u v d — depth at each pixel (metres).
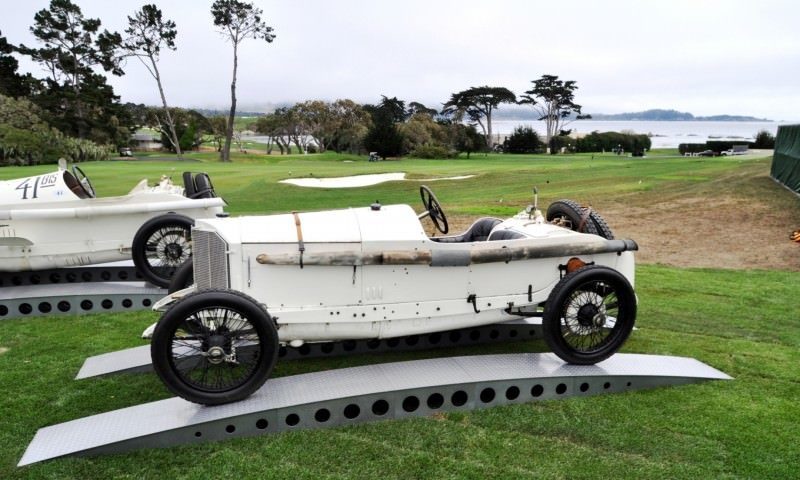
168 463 3.25
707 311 5.99
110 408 3.91
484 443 3.48
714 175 18.48
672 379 4.23
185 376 3.54
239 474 3.15
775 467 3.23
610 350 4.25
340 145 65.00
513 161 35.81
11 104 40.00
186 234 5.98
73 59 62.59
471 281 4.13
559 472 3.18
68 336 5.25
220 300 3.45
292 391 3.74
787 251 8.80
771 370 4.52
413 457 3.32
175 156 52.09
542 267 4.29
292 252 3.74
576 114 86.62
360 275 3.89
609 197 14.39
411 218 4.09
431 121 58.28
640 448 3.42
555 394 4.05
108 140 59.88
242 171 23.55
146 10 50.78
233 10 46.69
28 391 4.14
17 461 3.28
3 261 5.79
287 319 3.79
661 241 9.62
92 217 5.93
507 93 77.88
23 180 6.07
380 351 4.86
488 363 4.20
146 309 6.00
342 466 3.23
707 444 3.46
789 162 14.51
